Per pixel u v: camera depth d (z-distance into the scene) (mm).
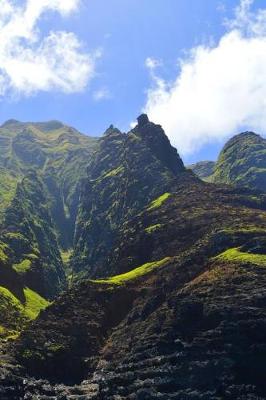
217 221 144250
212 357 95125
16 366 107875
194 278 120312
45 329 119875
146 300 123000
